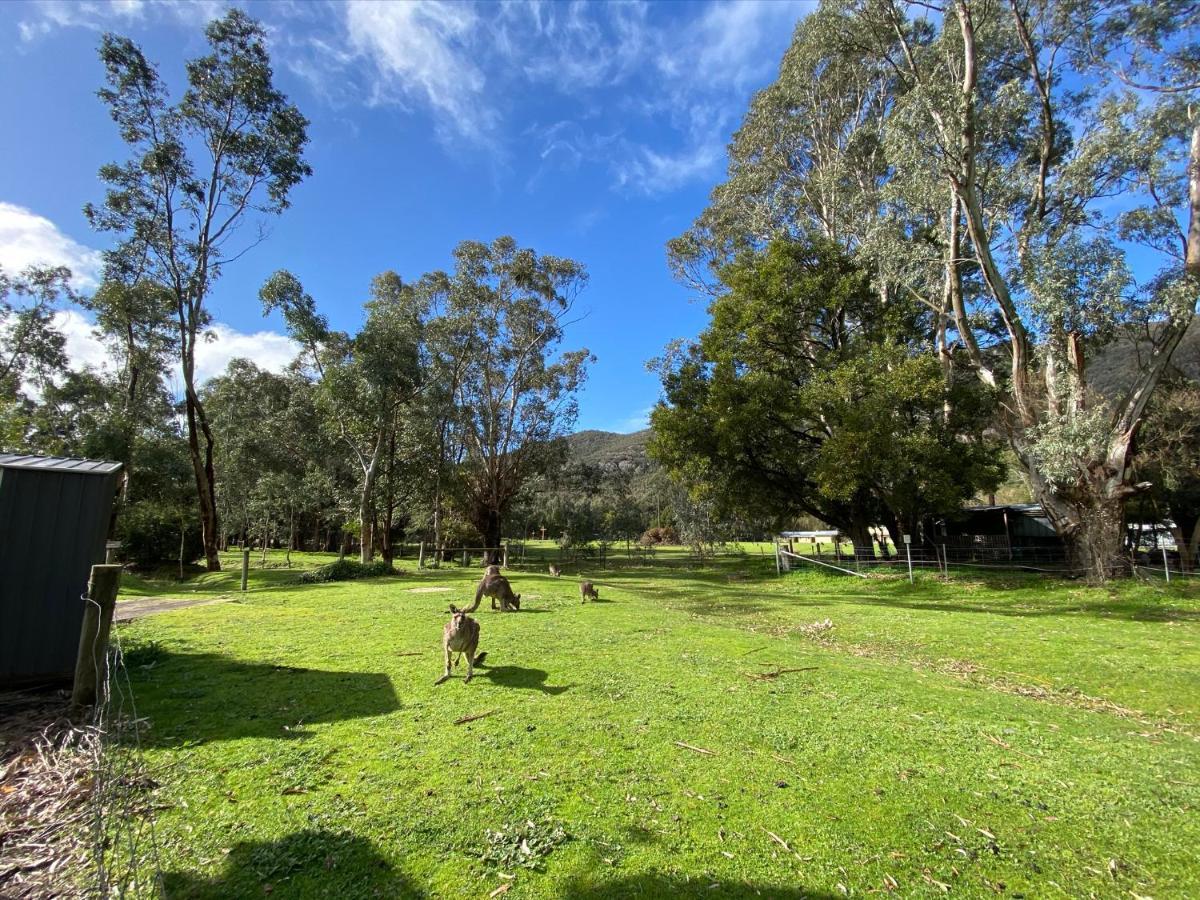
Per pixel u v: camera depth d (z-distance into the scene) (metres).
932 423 18.16
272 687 5.52
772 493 22.62
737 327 22.36
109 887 2.56
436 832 3.06
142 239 22.31
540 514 51.97
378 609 10.93
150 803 3.29
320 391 22.88
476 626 6.00
